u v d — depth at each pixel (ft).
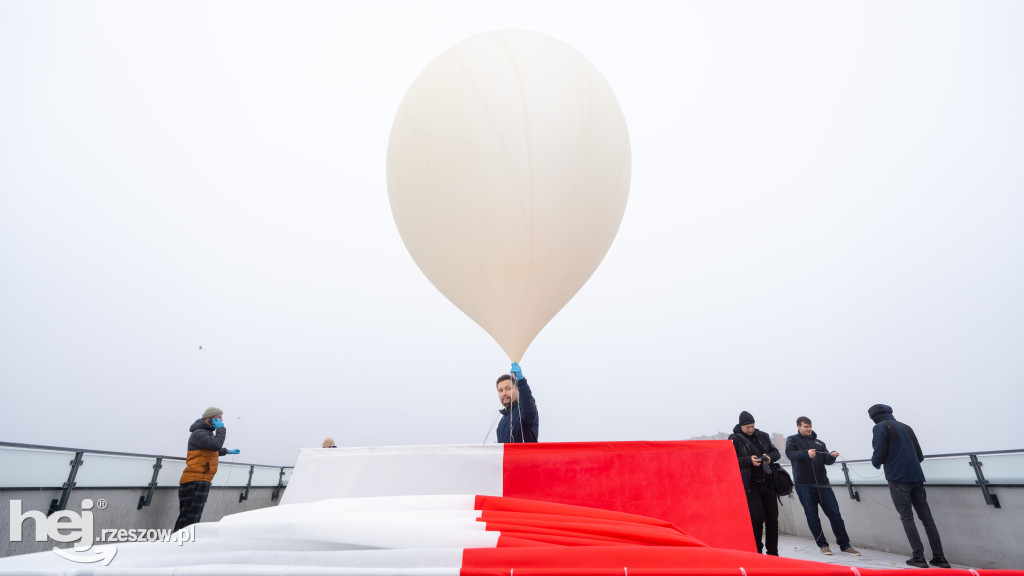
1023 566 10.11
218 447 14.34
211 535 3.35
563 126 6.74
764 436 12.24
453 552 2.84
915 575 2.36
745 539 5.33
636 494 5.70
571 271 7.11
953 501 12.09
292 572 2.53
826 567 2.51
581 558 2.78
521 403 8.61
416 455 6.08
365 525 3.24
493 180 6.54
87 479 11.66
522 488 5.79
